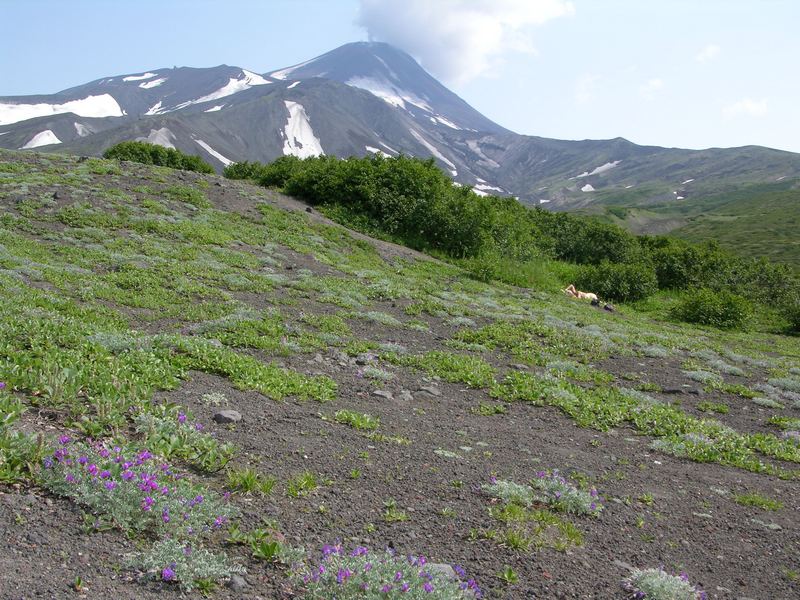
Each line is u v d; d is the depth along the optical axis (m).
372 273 24.25
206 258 21.09
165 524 5.27
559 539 6.56
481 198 36.91
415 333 17.00
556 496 7.59
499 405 11.77
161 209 25.67
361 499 6.80
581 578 5.88
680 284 37.88
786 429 12.80
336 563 5.06
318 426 8.85
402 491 7.18
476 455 8.87
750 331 28.70
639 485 8.73
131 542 5.05
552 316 21.81
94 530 5.06
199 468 6.72
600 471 9.07
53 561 4.59
